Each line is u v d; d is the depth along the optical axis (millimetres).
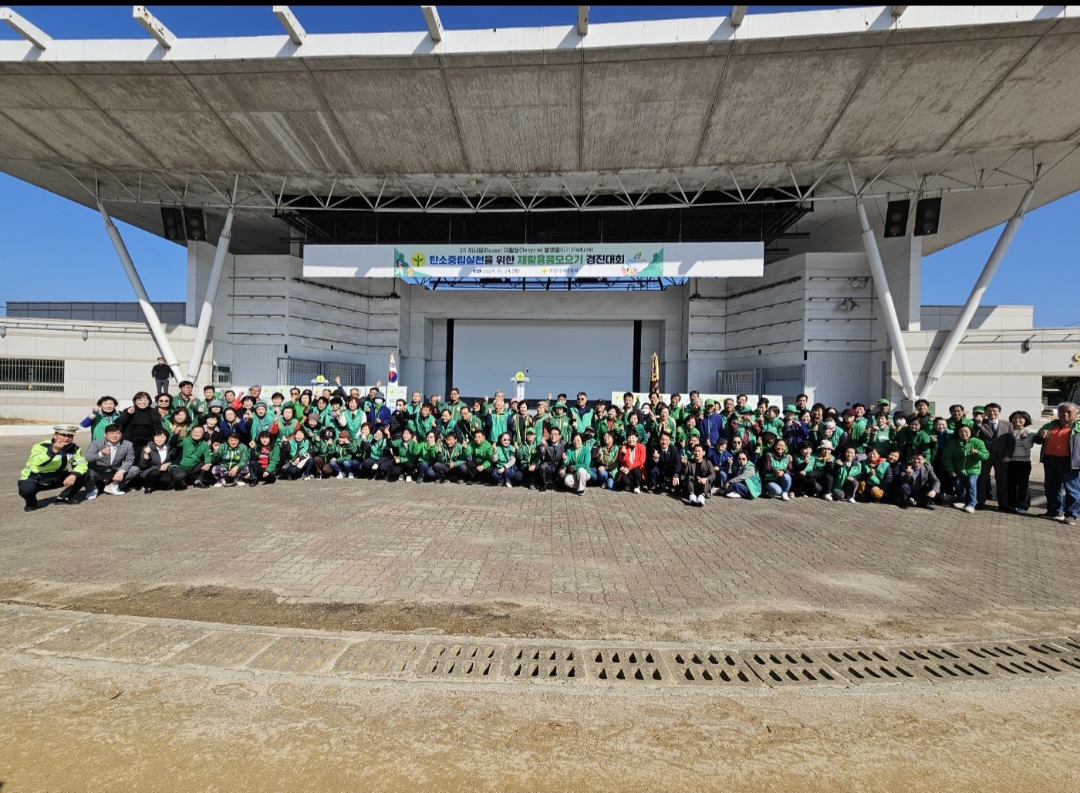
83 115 12117
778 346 18172
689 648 3051
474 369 24016
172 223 17031
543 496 7590
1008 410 15133
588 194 15625
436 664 2773
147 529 5324
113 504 6469
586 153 13320
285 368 18656
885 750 2156
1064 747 2211
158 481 7309
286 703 2359
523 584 4031
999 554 5156
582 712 2367
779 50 9703
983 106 11016
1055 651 3160
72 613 3281
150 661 2709
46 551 4566
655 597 3844
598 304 22953
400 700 2410
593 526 5906
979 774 2016
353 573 4172
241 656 2785
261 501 6766
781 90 10750
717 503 7395
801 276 17359
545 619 3418
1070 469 6609
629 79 10594
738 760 2066
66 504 6410
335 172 14672
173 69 10570
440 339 24078
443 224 19688
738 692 2582
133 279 16375
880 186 15172
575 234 20250
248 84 10984
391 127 12391
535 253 15586
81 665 2652
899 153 13070
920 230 14828
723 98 11047
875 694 2604
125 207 17688
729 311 20375
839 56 9781
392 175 14766
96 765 1928
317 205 17250
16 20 9734
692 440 7691
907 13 9039
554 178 14828
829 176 14547
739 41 9523
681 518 6422
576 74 10523
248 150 13531
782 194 15820
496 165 14031
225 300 18641
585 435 8852
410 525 5703
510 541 5199
